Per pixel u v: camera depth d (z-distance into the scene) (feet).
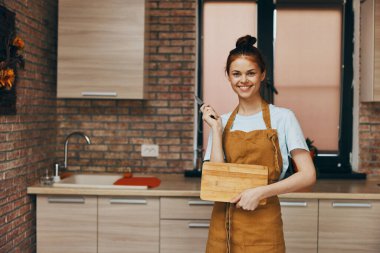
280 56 13.29
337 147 13.41
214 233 6.84
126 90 11.90
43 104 12.16
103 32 11.89
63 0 11.89
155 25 13.24
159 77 13.28
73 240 11.09
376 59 11.81
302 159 6.61
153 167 13.34
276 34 13.28
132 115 13.34
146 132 13.34
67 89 11.94
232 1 13.32
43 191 10.95
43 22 12.05
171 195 10.85
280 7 13.24
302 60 13.29
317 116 13.35
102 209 11.03
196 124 13.43
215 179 6.47
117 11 11.87
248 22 13.32
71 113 13.35
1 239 9.55
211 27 13.38
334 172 13.25
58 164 12.19
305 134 13.38
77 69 11.92
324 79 13.30
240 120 6.95
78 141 13.43
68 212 11.07
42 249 11.12
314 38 13.26
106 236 11.05
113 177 12.92
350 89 13.29
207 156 7.38
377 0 11.76
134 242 11.03
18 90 10.40
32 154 11.39
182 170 13.29
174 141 13.29
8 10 9.52
